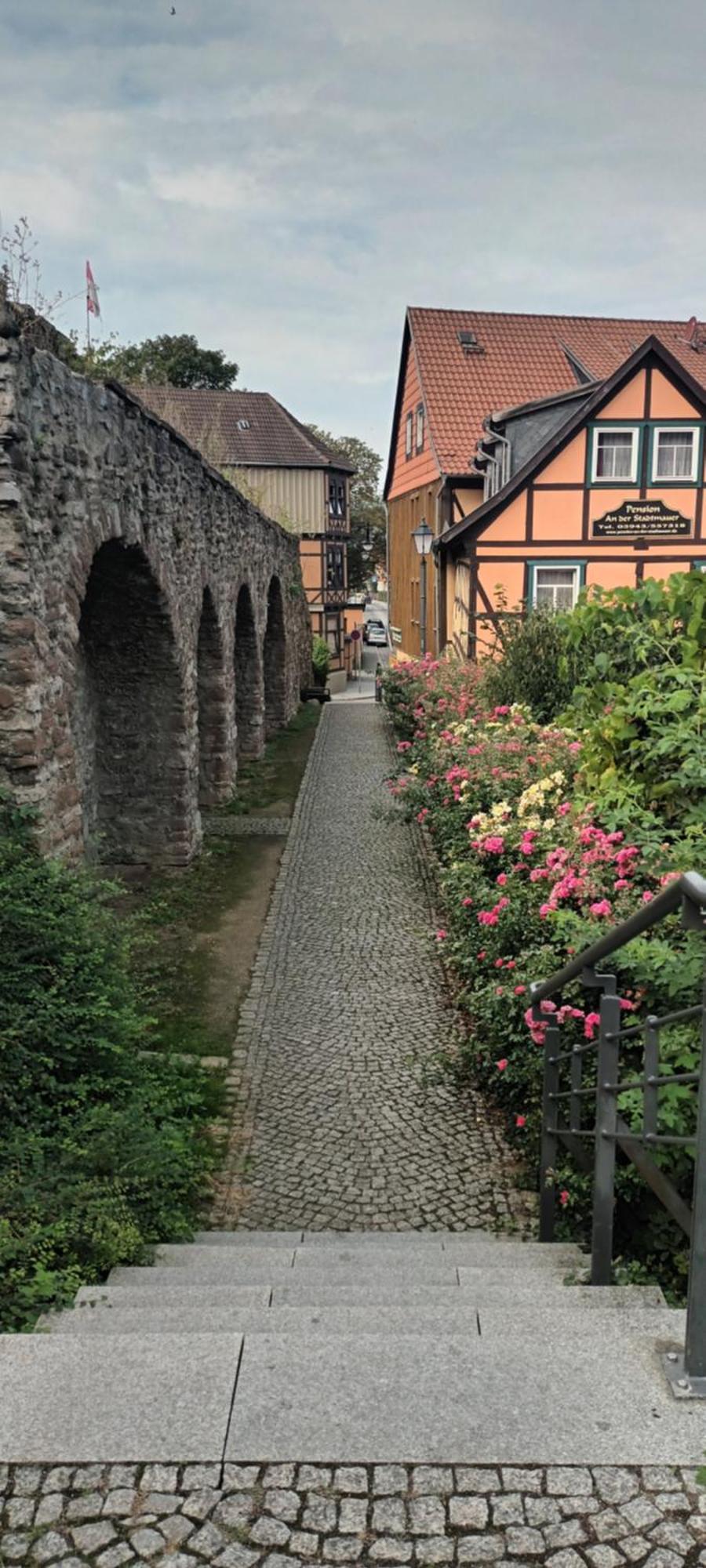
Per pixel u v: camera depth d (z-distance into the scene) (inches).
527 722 346.9
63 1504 68.9
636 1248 135.5
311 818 480.1
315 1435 73.8
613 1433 73.7
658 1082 96.1
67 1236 128.0
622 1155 137.2
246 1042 252.5
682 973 126.3
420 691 515.8
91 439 265.4
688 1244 126.9
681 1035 126.4
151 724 392.8
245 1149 204.7
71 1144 148.0
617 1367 80.7
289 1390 78.4
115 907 353.1
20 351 212.7
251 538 598.5
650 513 637.9
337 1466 71.2
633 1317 88.9
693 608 213.2
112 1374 80.5
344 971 297.6
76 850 247.1
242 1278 133.6
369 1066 239.8
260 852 422.6
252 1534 66.6
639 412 625.9
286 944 319.0
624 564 644.7
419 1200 186.4
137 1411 76.3
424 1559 64.8
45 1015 169.6
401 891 369.1
